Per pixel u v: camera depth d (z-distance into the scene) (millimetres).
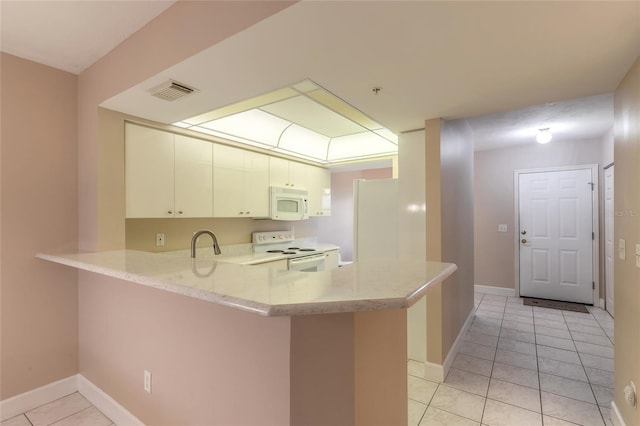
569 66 1647
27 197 2105
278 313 869
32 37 1871
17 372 2066
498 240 4973
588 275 4395
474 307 4152
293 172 4102
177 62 1588
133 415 1840
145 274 1340
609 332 3447
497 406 2154
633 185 1634
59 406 2123
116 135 2275
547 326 3641
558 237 4582
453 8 1176
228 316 1332
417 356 2816
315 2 1134
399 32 1329
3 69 2020
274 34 1336
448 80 1816
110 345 2010
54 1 1553
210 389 1406
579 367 2686
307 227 4887
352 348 1166
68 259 1803
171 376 1598
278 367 1163
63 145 2264
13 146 2055
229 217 3572
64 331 2250
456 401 2215
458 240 3148
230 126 3098
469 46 1447
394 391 1483
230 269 1440
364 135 3959
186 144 2838
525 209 4789
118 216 2270
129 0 1561
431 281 1161
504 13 1203
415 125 2682
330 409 1151
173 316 1581
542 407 2139
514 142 4535
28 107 2115
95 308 2145
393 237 3070
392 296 949
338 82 1832
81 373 2283
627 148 1712
